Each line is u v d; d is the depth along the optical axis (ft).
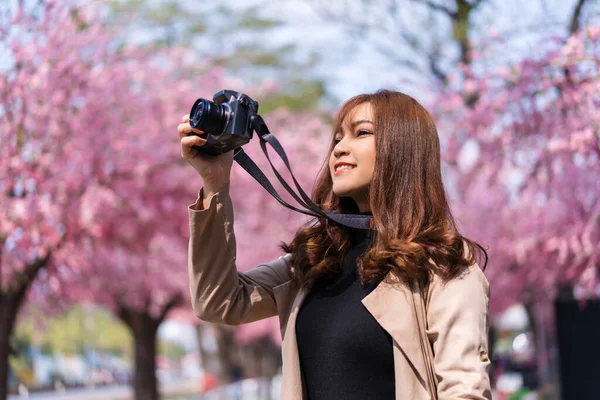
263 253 45.75
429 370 5.88
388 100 6.79
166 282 41.75
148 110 31.12
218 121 6.21
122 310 46.85
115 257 36.50
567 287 36.19
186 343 179.83
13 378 73.31
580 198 25.90
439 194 6.52
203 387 78.13
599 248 25.03
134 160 29.81
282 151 6.36
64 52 26.78
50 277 31.48
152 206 32.17
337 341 6.13
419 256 6.03
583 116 21.17
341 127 7.03
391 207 6.42
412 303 6.01
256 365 112.57
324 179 7.37
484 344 5.78
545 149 23.50
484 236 32.81
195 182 34.50
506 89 22.70
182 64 35.83
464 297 5.88
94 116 27.89
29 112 26.16
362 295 6.25
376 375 6.02
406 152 6.54
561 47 21.04
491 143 23.85
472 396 5.46
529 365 62.54
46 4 26.63
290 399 6.31
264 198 43.73
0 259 26.27
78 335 115.24
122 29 31.53
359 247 6.66
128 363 138.82
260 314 6.91
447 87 25.54
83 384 109.91
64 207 26.96
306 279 6.60
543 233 29.14
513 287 38.52
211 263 6.52
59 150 26.71
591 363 23.62
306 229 6.97
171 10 42.14
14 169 25.63
